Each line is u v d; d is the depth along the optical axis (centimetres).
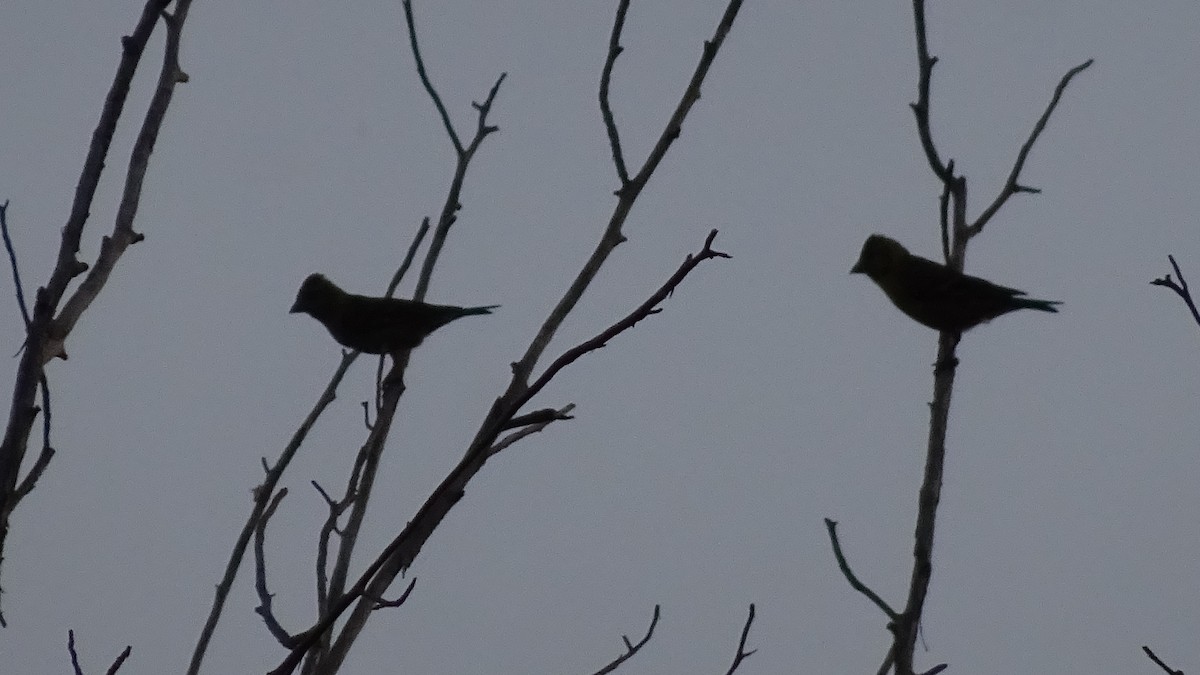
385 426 1034
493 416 978
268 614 859
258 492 1064
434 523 885
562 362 634
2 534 726
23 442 742
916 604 935
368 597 846
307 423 1102
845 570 942
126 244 833
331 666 847
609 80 1080
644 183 1074
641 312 637
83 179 792
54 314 768
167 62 905
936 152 1106
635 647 937
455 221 1169
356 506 984
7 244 763
